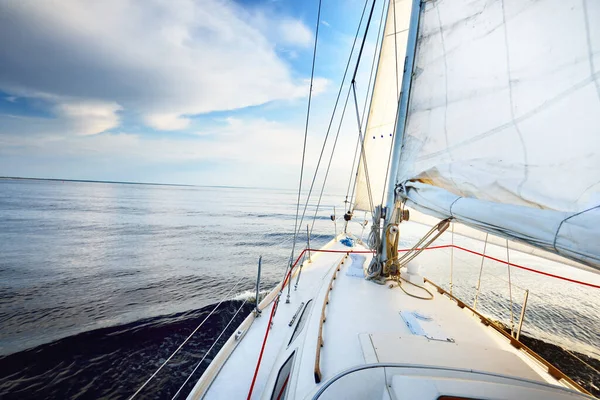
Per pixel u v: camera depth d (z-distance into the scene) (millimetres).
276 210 68562
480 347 2143
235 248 24500
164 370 7973
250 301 12625
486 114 2076
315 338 2393
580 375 8109
